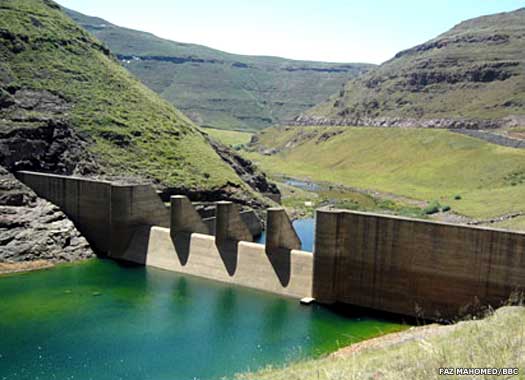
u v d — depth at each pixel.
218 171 87.75
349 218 46.22
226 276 53.31
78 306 46.53
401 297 44.38
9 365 35.44
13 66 88.19
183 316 44.59
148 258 59.31
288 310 45.81
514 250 39.28
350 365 25.23
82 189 64.12
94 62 102.31
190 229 60.34
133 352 37.78
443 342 25.23
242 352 37.88
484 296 40.72
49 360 36.28
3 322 42.66
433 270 42.75
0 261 56.28
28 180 68.12
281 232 52.44
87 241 63.31
